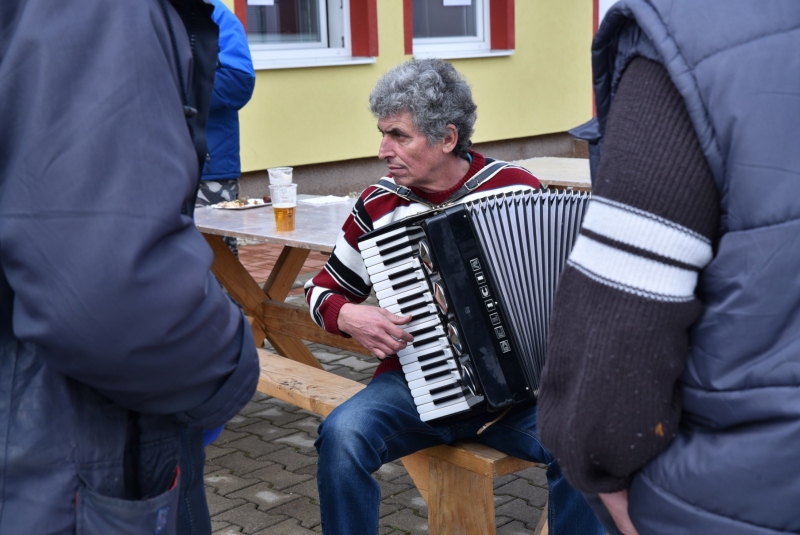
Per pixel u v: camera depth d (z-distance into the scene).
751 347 1.13
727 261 1.13
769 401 1.11
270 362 3.44
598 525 2.42
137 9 1.24
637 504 1.25
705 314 1.17
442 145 2.55
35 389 1.26
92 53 1.19
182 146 1.25
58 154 1.16
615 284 1.17
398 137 2.54
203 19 1.43
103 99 1.18
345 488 2.41
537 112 10.78
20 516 1.23
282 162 8.58
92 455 1.28
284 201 3.63
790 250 1.09
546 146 11.09
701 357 1.17
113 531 1.28
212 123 4.98
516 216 2.33
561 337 1.23
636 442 1.18
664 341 1.16
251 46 8.40
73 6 1.20
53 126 1.17
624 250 1.17
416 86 2.51
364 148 9.22
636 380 1.16
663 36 1.14
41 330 1.17
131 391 1.25
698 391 1.18
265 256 7.51
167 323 1.20
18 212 1.16
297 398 3.11
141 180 1.18
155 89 1.23
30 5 1.19
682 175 1.14
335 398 3.02
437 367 2.39
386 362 2.72
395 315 2.41
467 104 2.58
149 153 1.20
